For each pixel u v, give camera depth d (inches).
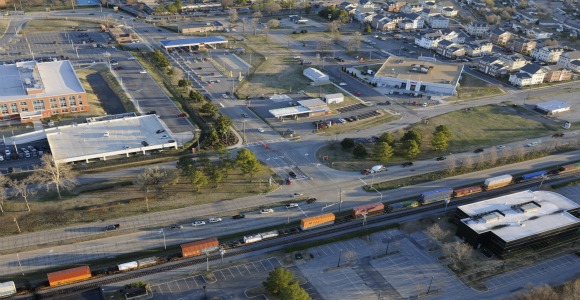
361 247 6058.1
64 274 5211.6
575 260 5935.0
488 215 6186.0
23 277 5329.7
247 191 7066.9
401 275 5610.2
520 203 6569.9
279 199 6914.4
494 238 5890.8
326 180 7445.9
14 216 6294.3
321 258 5841.5
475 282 5511.8
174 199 6801.2
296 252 5910.4
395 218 6643.7
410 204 6840.6
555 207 6515.8
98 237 5994.1
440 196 6983.3
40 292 5147.6
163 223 6299.2
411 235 6304.1
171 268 5575.8
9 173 7253.9
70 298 5039.4
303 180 7421.3
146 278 5413.4
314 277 5531.5
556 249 6122.1
